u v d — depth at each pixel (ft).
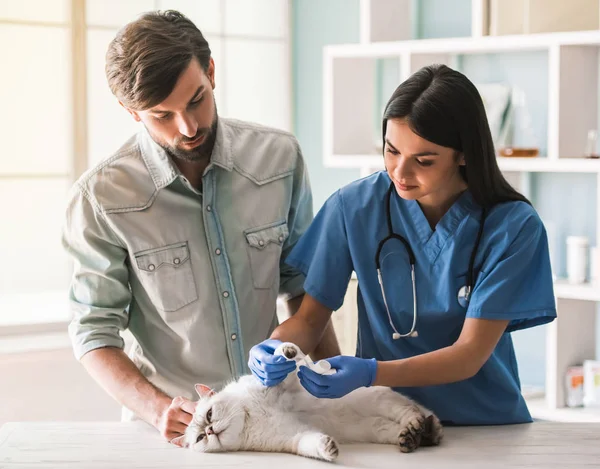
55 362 10.34
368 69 10.61
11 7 10.80
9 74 10.93
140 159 5.72
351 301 9.71
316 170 12.01
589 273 9.25
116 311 5.77
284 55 12.14
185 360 5.83
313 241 5.59
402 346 5.22
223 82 11.87
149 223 5.66
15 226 11.30
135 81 4.87
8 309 11.26
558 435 4.91
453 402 5.15
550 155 8.70
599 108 8.97
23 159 11.15
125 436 4.96
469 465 4.33
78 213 5.64
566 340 8.94
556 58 8.54
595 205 9.29
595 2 8.86
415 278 5.14
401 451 4.57
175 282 5.71
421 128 4.50
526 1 8.91
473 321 4.80
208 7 11.69
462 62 10.14
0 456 4.58
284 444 4.63
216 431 4.62
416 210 5.16
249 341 5.93
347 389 4.54
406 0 10.22
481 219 4.96
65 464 4.45
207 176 5.72
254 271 5.90
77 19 10.88
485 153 4.77
